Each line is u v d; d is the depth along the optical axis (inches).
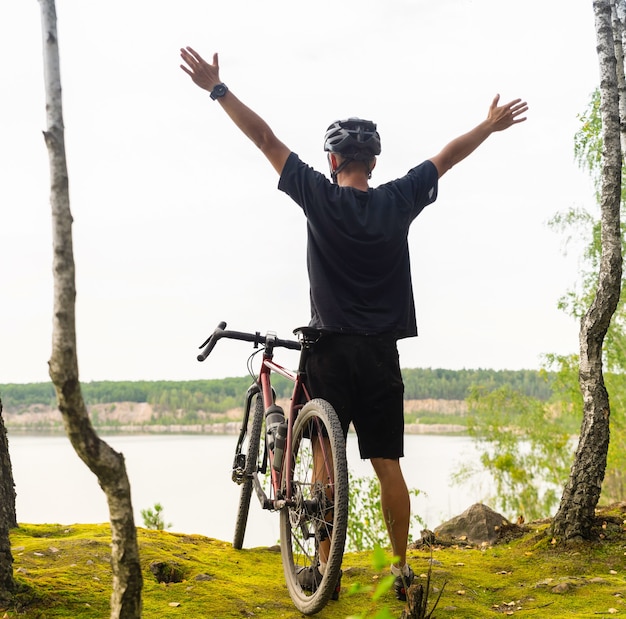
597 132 292.4
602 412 163.8
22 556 134.0
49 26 74.2
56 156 72.9
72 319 71.7
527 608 127.5
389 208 128.1
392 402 126.1
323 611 122.2
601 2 179.6
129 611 77.3
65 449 1381.6
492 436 574.6
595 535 160.9
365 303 125.3
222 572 143.3
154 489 955.3
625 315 429.4
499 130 144.6
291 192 127.3
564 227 432.5
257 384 162.9
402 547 127.6
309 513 122.9
